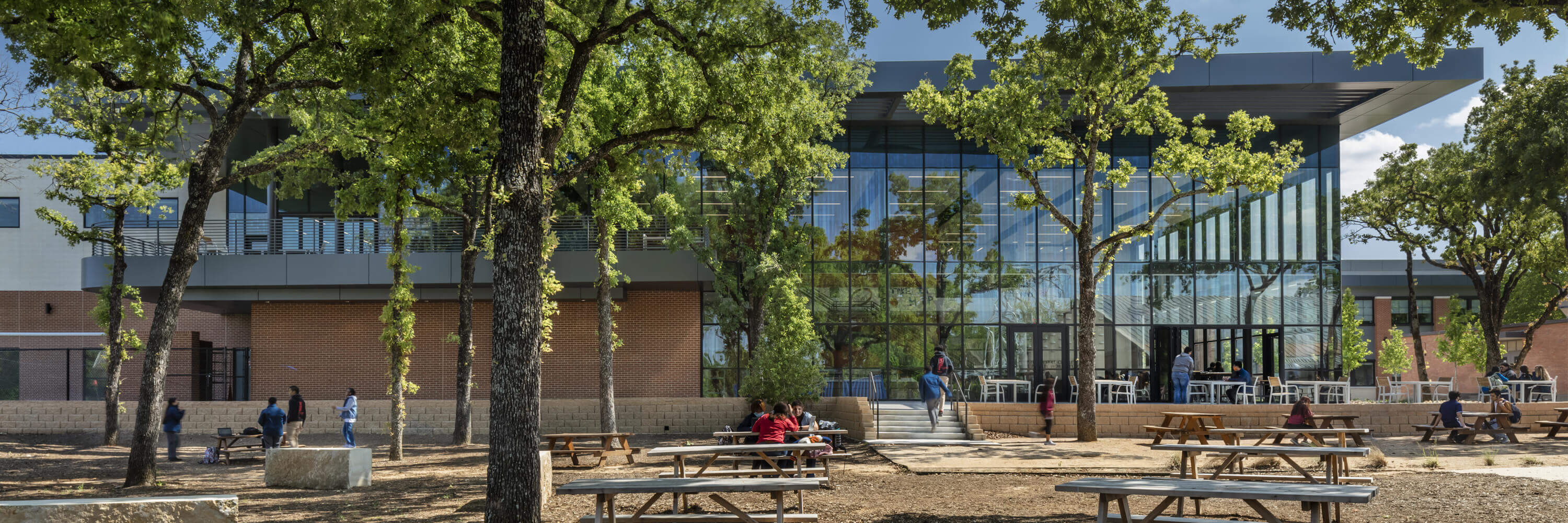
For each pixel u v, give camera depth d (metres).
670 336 30.22
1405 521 8.96
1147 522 7.84
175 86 14.86
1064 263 30.41
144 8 10.41
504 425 9.69
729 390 30.09
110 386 23.50
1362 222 33.44
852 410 22.97
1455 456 17.17
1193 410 22.78
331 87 15.31
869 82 22.88
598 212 22.36
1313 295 30.33
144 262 28.20
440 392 29.70
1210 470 14.51
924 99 21.19
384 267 28.14
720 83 13.84
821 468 13.54
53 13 10.58
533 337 9.91
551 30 13.75
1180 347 30.62
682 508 10.56
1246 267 30.44
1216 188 20.83
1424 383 27.41
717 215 29.17
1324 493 6.78
